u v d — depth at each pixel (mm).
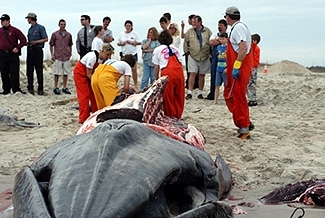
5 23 18734
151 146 4762
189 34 17234
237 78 10070
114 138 4586
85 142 4746
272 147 9836
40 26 19031
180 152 4910
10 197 6781
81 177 4188
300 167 8172
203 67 17328
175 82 10039
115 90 11008
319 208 6270
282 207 6312
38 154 9242
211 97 17359
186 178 4887
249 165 8547
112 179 4156
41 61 19234
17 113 14344
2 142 10281
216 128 11609
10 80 19312
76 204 3904
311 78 22875
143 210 4250
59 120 12836
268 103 16969
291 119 13547
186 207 4773
